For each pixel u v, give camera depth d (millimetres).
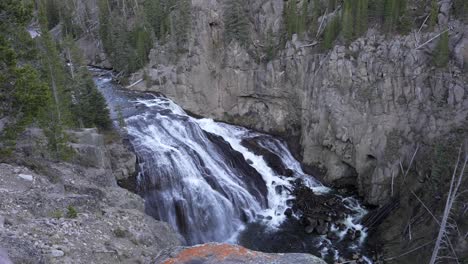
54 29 88062
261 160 45969
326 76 45188
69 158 28484
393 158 39594
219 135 48250
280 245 34281
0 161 22672
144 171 36312
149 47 58656
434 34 40094
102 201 24656
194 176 38156
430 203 34312
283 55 50281
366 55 42281
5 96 23703
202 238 34812
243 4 56438
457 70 37938
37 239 14562
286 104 51156
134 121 42469
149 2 62938
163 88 55188
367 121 41656
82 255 14977
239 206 38094
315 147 47062
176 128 43250
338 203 40469
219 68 53812
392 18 41812
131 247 17906
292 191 41969
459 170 33594
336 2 49500
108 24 67750
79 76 41562
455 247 29828
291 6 49844
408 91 39844
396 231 35344
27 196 18734
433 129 37656
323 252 33438
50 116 27516
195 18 54156
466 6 39719
